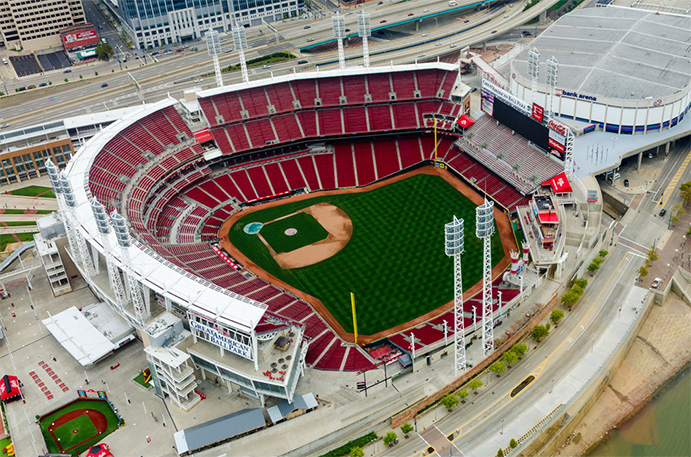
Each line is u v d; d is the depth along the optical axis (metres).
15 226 192.75
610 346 138.38
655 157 198.62
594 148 192.38
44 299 161.38
